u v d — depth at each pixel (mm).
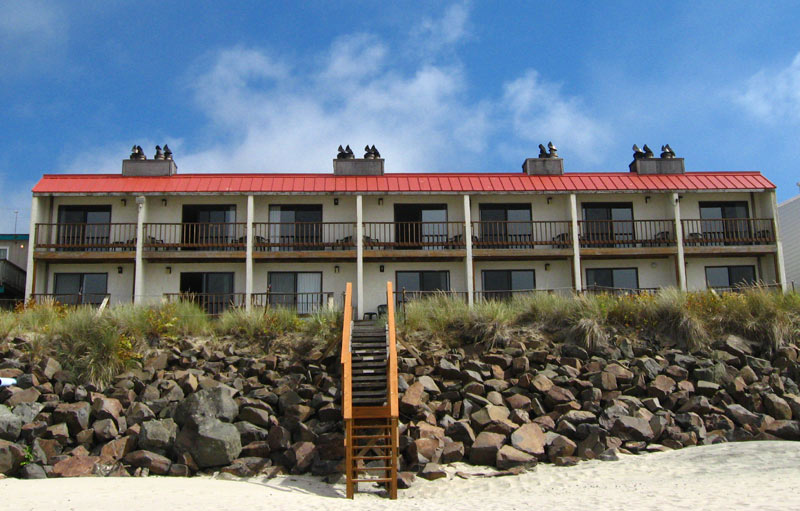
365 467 12891
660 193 25438
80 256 23500
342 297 24578
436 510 10164
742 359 16438
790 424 14086
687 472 11867
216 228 24781
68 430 13555
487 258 24781
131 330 16969
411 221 25281
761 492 9977
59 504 9977
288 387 15336
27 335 16828
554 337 17516
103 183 24719
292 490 12031
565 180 25672
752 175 26078
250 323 18062
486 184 25250
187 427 13594
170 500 10461
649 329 17578
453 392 15164
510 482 12266
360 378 14828
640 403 14820
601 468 12758
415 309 18688
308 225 25078
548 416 14508
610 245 25109
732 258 25531
